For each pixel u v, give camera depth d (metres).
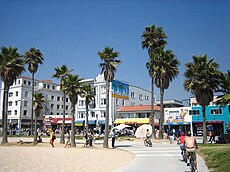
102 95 66.88
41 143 35.41
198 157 18.27
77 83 30.64
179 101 72.94
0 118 79.38
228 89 28.94
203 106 29.14
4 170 13.41
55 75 35.44
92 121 66.25
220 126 52.09
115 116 65.69
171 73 39.84
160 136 38.66
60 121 72.19
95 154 21.83
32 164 15.58
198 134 54.28
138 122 59.41
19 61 34.19
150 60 41.12
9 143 34.81
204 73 28.45
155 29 44.34
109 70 29.02
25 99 78.62
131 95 73.81
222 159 14.48
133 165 15.14
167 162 16.27
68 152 23.28
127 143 35.56
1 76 33.72
